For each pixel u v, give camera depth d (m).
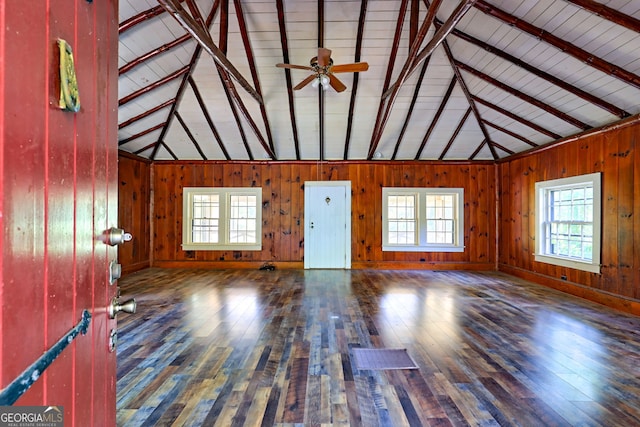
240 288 5.38
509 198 6.78
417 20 3.85
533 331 3.49
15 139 0.54
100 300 0.97
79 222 0.81
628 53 3.28
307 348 3.04
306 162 7.27
